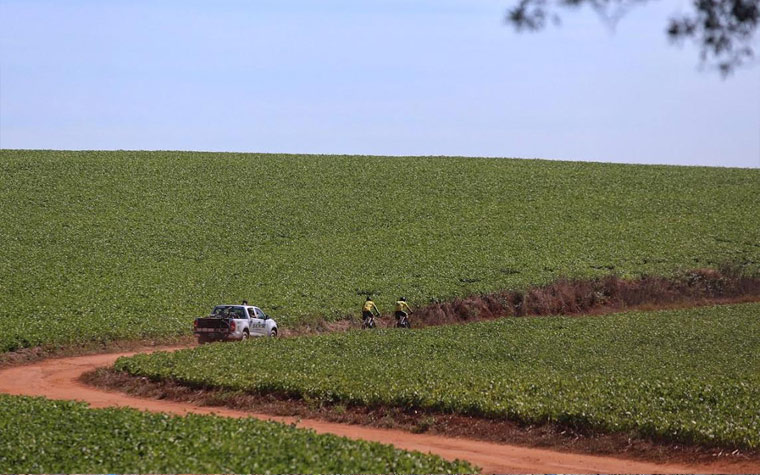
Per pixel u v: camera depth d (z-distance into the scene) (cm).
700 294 9612
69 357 6312
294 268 10325
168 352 5612
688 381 4122
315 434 3014
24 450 2647
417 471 2509
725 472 2953
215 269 10162
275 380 4388
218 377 4556
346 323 8262
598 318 7681
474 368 4794
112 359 6216
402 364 4966
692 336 6356
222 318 6719
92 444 2745
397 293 9188
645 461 3162
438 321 8544
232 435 2866
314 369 4753
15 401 3659
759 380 4206
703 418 3347
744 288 9675
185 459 2517
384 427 3816
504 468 3048
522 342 6047
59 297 8319
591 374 4516
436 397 3906
